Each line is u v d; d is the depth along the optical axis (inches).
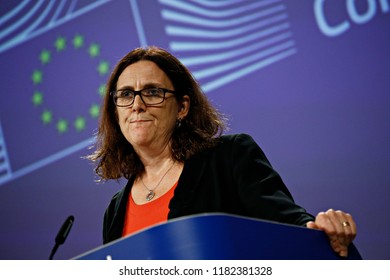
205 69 287.9
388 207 254.1
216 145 150.8
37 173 306.7
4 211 306.0
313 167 265.6
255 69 280.4
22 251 301.1
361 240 254.7
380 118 259.8
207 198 142.6
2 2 325.7
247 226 101.0
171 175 151.1
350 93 265.0
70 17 315.0
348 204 259.0
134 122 150.7
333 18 271.4
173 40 296.2
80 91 307.4
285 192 138.7
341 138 263.6
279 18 280.4
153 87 152.1
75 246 294.2
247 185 139.3
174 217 138.9
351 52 267.0
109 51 306.2
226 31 288.2
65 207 299.6
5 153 312.5
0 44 322.3
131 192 155.9
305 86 271.4
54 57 314.3
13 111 315.6
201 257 96.6
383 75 261.7
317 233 111.7
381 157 257.6
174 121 154.9
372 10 266.5
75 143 303.9
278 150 271.1
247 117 277.4
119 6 307.6
